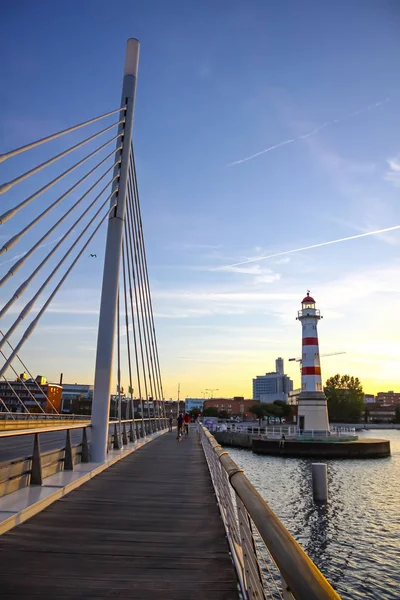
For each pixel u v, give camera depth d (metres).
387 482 35.28
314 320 59.12
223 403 166.25
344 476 38.31
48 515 6.50
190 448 20.20
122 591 3.97
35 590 3.92
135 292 21.28
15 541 5.23
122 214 13.17
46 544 5.17
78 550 5.02
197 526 6.24
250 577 3.29
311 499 28.42
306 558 1.78
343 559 17.19
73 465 10.35
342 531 21.08
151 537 5.65
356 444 51.06
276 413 117.62
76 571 4.40
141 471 11.81
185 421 31.69
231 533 5.05
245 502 2.81
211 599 3.84
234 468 3.92
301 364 59.00
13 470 7.20
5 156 7.82
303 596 1.57
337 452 50.75
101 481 9.79
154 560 4.80
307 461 47.88
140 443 20.36
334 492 31.16
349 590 14.33
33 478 7.85
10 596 3.78
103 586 4.07
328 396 128.62
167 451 18.39
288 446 52.00
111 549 5.11
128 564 4.65
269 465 44.72
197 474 11.61
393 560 17.08
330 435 55.09
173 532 5.91
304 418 56.59
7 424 29.53
